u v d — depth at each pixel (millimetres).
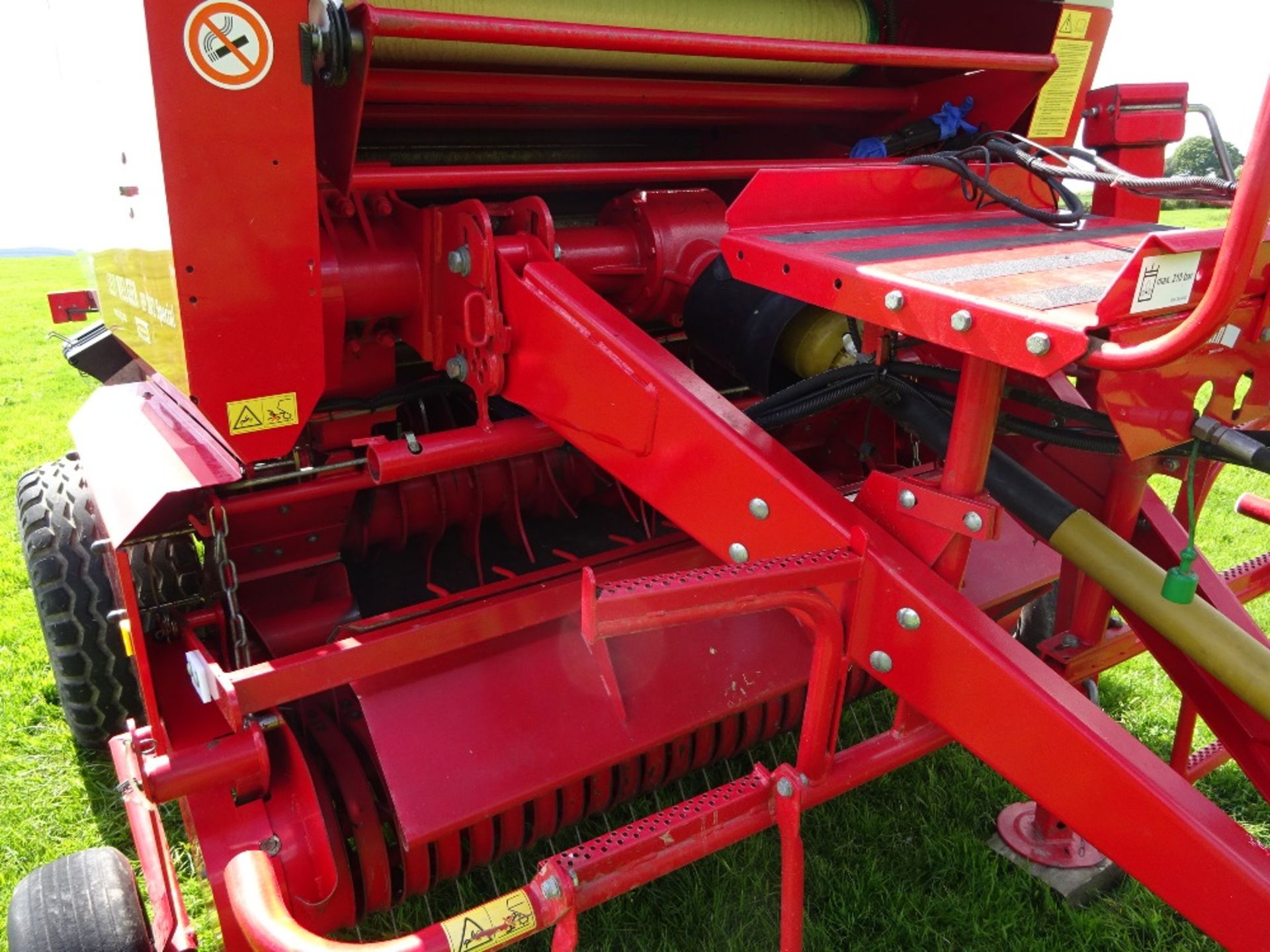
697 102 2516
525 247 1862
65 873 1771
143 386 2502
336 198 1959
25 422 7066
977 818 2549
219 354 1649
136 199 1823
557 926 1353
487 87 2221
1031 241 1677
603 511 3064
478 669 2059
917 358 2551
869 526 1541
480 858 2141
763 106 2621
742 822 1511
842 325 2018
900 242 1646
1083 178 1637
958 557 1523
